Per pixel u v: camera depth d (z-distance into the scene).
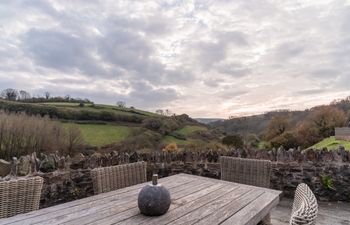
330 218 3.62
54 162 3.89
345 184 4.34
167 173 5.05
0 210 1.92
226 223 1.65
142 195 1.75
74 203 1.99
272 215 3.73
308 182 4.48
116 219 1.69
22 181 2.06
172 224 1.62
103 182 2.68
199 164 4.99
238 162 3.29
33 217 1.70
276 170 4.67
